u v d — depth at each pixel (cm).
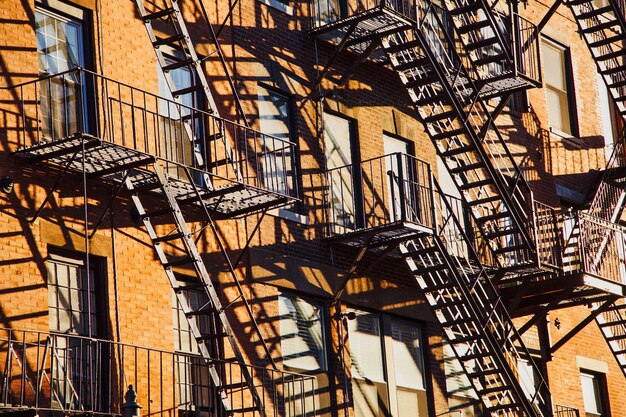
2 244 3634
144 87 4244
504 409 4991
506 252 5575
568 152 6419
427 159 5478
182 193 4188
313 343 4728
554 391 5903
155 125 4256
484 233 5259
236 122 4569
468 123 5044
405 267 5244
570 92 6612
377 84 5300
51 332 3600
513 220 5194
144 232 4106
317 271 4772
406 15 5091
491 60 5338
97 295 3938
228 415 3947
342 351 4797
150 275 4094
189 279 4288
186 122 4306
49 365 3694
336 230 4912
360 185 5072
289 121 4850
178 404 4103
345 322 4850
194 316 4262
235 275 4159
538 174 6138
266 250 4572
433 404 5197
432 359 5262
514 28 5706
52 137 3800
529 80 5538
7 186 3678
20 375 3584
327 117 5034
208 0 4581
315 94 4959
